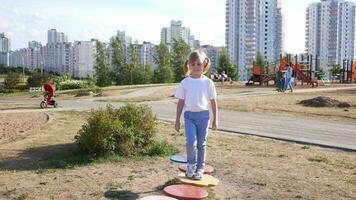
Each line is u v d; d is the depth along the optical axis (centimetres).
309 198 635
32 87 5859
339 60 10975
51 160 864
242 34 11338
